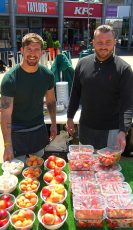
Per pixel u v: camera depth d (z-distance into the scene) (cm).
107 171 219
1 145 520
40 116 292
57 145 388
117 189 195
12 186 208
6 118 256
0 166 244
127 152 409
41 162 244
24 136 282
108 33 251
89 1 2348
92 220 174
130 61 1811
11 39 2081
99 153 229
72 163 221
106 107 276
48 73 275
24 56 245
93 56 277
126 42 2747
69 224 178
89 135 295
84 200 182
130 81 258
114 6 2506
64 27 2445
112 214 173
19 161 242
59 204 185
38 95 270
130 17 2603
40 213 180
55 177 215
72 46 2256
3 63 1338
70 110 319
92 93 275
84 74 278
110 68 262
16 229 171
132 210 175
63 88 416
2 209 184
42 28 2342
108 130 285
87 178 209
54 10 2242
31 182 212
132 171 233
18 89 256
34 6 2134
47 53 536
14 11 2036
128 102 253
